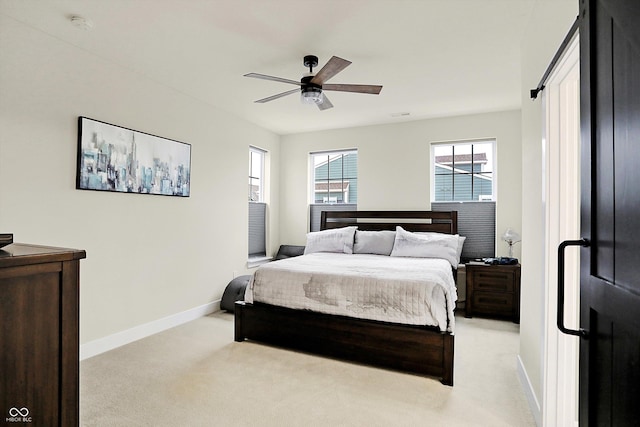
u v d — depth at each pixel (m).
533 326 2.28
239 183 4.91
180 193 3.91
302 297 3.15
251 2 2.26
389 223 5.18
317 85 2.85
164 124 3.71
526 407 2.28
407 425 2.08
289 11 2.36
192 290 4.11
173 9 2.34
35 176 2.62
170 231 3.81
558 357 1.93
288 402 2.31
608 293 0.90
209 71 3.35
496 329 3.84
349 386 2.54
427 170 5.05
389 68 3.27
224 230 4.62
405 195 5.17
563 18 1.71
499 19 2.45
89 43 2.82
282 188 6.00
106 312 3.15
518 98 4.12
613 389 0.88
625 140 0.81
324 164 5.82
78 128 2.89
